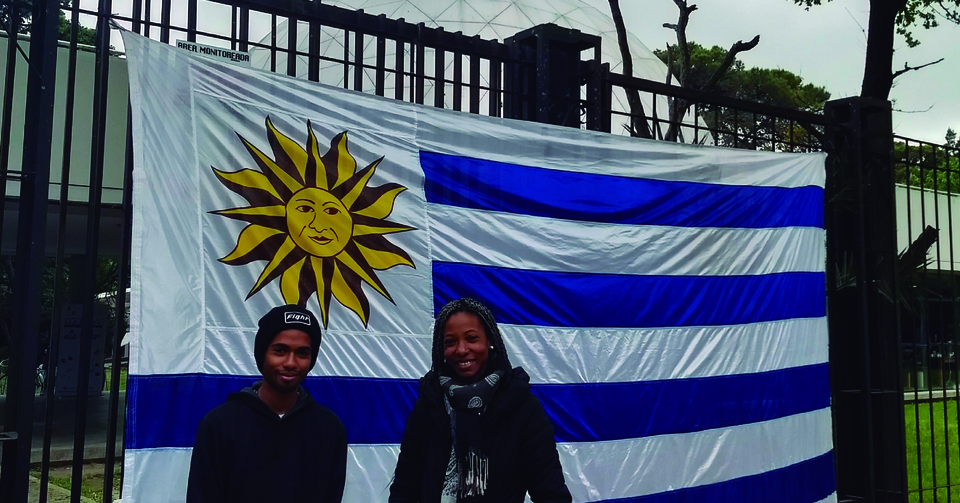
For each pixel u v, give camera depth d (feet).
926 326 20.86
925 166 20.38
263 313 11.62
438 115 13.78
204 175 11.35
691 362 16.11
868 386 19.03
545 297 14.39
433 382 9.33
